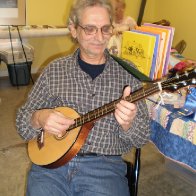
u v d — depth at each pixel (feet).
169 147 4.21
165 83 3.46
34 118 4.37
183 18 13.93
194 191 6.83
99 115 3.98
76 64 4.33
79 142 4.15
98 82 4.25
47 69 4.43
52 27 12.65
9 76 12.51
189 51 13.83
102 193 3.98
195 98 4.22
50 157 4.26
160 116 4.36
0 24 11.28
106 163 4.25
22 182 6.98
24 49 12.23
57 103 4.51
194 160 3.90
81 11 4.04
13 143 8.47
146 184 7.02
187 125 3.94
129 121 3.65
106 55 4.43
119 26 7.09
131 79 4.27
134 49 5.24
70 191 4.19
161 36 4.97
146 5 15.52
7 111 10.27
